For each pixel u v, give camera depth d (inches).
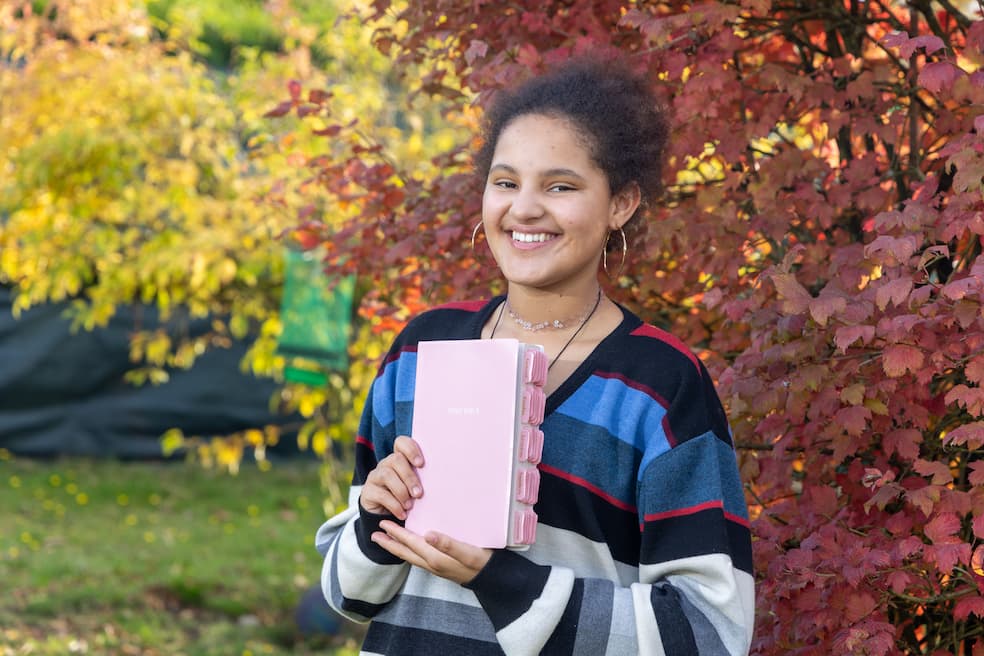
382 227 111.7
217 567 273.1
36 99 225.5
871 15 103.7
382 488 58.9
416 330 66.0
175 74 238.4
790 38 99.5
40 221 237.1
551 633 55.8
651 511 57.6
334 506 255.9
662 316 106.7
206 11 355.3
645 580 58.1
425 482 57.9
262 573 271.7
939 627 84.7
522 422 56.9
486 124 66.3
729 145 90.5
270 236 216.5
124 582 255.8
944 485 77.6
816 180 94.0
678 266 98.4
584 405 59.1
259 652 218.5
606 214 61.6
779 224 89.3
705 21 88.1
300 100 119.0
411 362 64.9
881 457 83.2
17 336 366.6
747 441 88.2
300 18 253.9
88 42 234.7
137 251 239.5
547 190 60.5
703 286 97.9
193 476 371.2
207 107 229.3
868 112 91.7
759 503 88.8
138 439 379.2
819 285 93.8
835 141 103.8
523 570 56.1
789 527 81.4
